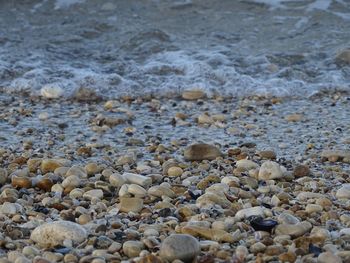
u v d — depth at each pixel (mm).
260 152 11336
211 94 16172
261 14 21125
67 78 17109
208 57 18328
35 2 22047
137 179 9648
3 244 7270
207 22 20734
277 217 8086
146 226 7773
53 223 7480
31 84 16594
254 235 7562
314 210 8484
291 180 10094
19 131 13086
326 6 21359
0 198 8961
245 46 19172
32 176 10141
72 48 19250
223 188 9266
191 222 7832
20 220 8148
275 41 19516
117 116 14242
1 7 21703
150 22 20781
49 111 14711
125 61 18406
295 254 6875
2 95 16078
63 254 7012
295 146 12156
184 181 9828
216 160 11047
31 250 7031
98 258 6746
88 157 11445
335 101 15641
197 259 6820
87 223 7969
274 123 13789
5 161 11172
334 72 17656
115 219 8148
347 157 11219
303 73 17609
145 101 15680
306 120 13984
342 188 9289
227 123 13812
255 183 9711
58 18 21156
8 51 18859
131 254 6984
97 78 16828
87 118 14164
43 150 11812
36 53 18750
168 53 18719
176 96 16172
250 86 16594
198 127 13531
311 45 19156
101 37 20016
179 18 21016
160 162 11148
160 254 6840
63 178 9992
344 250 7062
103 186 9422
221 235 7383
